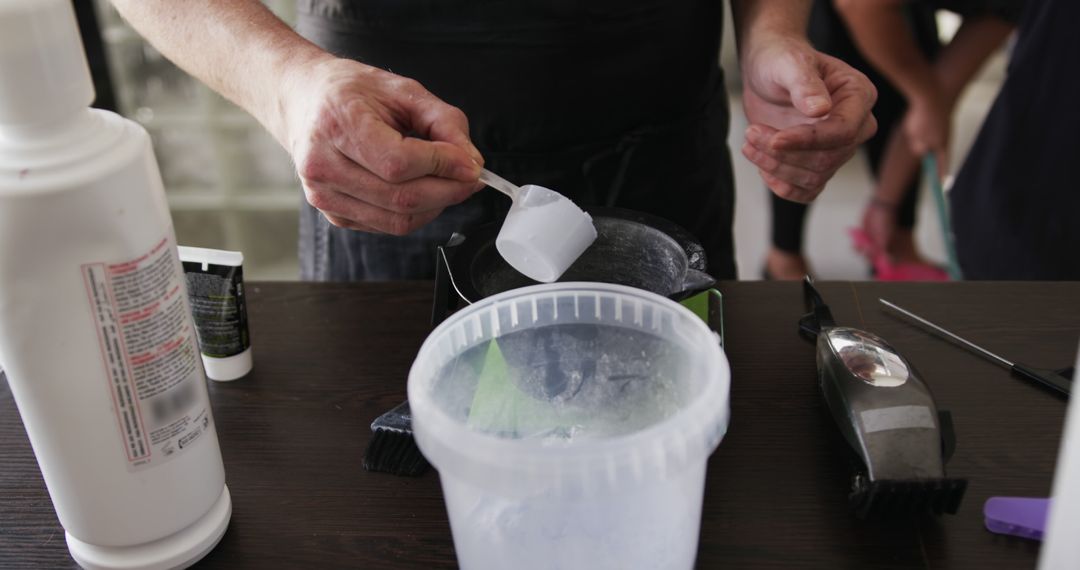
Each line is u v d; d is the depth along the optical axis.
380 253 1.13
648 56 1.04
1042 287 0.85
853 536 0.58
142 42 2.09
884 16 1.56
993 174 1.38
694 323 0.53
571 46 1.01
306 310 0.85
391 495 0.63
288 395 0.73
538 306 0.57
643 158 1.10
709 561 0.57
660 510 0.48
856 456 0.61
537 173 1.08
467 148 0.70
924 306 0.82
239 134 2.15
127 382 0.50
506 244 0.68
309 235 1.22
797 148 0.84
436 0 0.99
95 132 0.47
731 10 1.10
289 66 0.78
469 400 0.56
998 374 0.73
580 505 0.47
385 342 0.80
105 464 0.51
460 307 0.71
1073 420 0.38
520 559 0.50
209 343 0.74
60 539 0.60
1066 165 1.30
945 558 0.57
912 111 1.72
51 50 0.44
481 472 0.45
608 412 0.58
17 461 0.67
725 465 0.65
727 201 1.24
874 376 0.63
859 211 2.58
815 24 1.93
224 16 0.86
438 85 1.04
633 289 0.56
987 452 0.65
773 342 0.78
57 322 0.47
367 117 0.68
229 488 0.64
